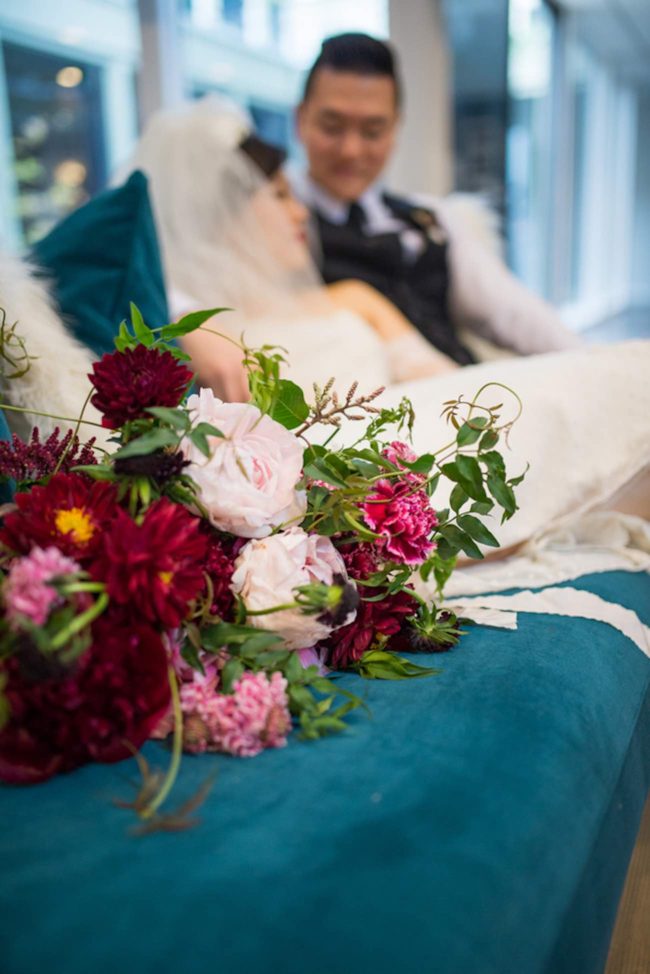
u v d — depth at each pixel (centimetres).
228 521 55
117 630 48
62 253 99
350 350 136
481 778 48
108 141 318
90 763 50
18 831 43
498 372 97
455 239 197
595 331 790
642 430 93
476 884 40
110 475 54
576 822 49
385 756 50
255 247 152
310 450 62
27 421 78
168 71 303
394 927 36
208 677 53
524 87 447
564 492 90
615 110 894
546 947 41
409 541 62
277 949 35
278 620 54
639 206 1029
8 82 279
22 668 45
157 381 57
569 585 83
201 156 155
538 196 562
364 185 193
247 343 129
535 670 63
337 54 183
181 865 40
